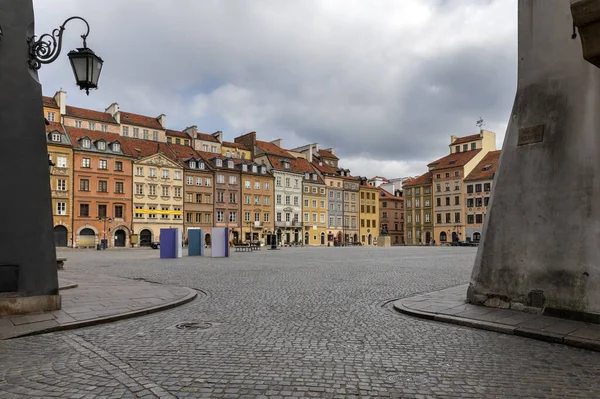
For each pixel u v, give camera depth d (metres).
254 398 4.47
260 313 9.05
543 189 8.52
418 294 11.54
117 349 6.33
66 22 8.91
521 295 8.72
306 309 9.52
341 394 4.60
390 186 117.06
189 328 7.70
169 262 26.22
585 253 7.85
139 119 77.44
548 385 4.92
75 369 5.41
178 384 4.86
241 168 80.44
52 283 9.02
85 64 8.82
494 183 9.47
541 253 8.45
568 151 8.23
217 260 28.12
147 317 8.78
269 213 84.19
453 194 87.44
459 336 7.16
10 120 8.73
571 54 8.33
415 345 6.57
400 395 4.59
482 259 9.50
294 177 88.81
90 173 63.72
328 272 18.48
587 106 8.03
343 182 98.44
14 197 8.67
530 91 8.93
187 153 77.69
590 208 7.86
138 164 68.31
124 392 4.62
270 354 6.02
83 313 8.75
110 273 18.42
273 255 35.25
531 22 9.00
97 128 70.12
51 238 9.10
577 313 7.86
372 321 8.30
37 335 7.26
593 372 5.38
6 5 8.84
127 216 66.88
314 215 92.31
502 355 6.08
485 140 88.50
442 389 4.77
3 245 8.51
